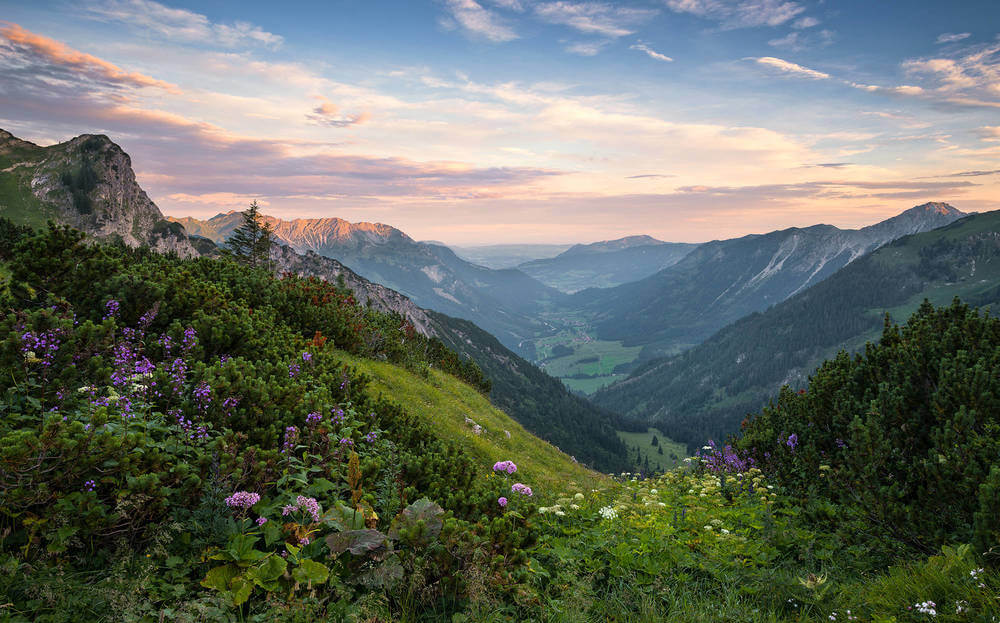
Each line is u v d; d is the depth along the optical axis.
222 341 9.98
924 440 8.09
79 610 3.81
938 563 5.40
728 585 6.34
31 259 9.12
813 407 10.55
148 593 4.06
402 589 5.09
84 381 6.49
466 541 5.54
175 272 12.80
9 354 5.90
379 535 5.10
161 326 10.01
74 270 9.62
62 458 4.37
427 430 9.96
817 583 5.39
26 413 5.63
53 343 6.60
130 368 6.92
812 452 9.52
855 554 7.21
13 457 4.09
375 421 9.52
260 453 5.70
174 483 5.01
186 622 3.71
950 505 6.58
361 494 5.85
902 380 8.94
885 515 6.98
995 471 5.51
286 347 12.34
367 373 17.34
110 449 4.60
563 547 7.01
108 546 4.49
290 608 4.22
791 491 9.88
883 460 7.63
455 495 6.97
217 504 4.81
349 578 4.86
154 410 6.65
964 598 4.70
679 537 7.66
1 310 7.55
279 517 5.33
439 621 4.96
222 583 4.26
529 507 7.09
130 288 9.70
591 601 5.54
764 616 5.52
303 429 7.09
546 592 5.77
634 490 11.34
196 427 6.04
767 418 13.08
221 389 6.95
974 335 9.07
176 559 4.35
